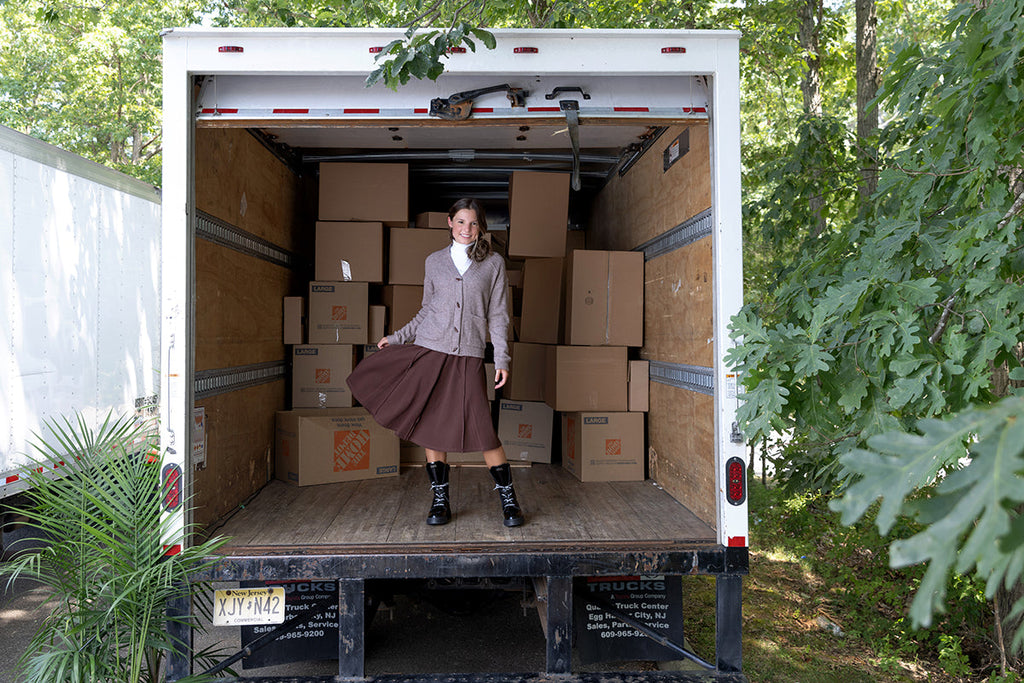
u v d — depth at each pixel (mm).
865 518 4680
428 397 3291
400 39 2787
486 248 3406
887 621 4070
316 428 4035
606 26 6602
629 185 4441
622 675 2746
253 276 3832
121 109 15672
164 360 2773
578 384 4078
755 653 3795
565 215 4516
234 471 3488
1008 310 2303
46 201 4762
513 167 4809
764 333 2420
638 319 4121
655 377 3941
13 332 4379
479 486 4008
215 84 2902
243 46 2789
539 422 4598
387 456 4281
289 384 4523
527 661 3650
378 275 4504
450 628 4133
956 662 3592
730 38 2865
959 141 2660
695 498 3271
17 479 4383
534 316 4590
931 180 2727
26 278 4527
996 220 2348
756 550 5516
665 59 2842
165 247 2775
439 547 2828
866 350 2375
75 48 13766
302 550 2797
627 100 2969
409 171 4859
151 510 2668
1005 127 2512
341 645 2742
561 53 2830
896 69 2855
